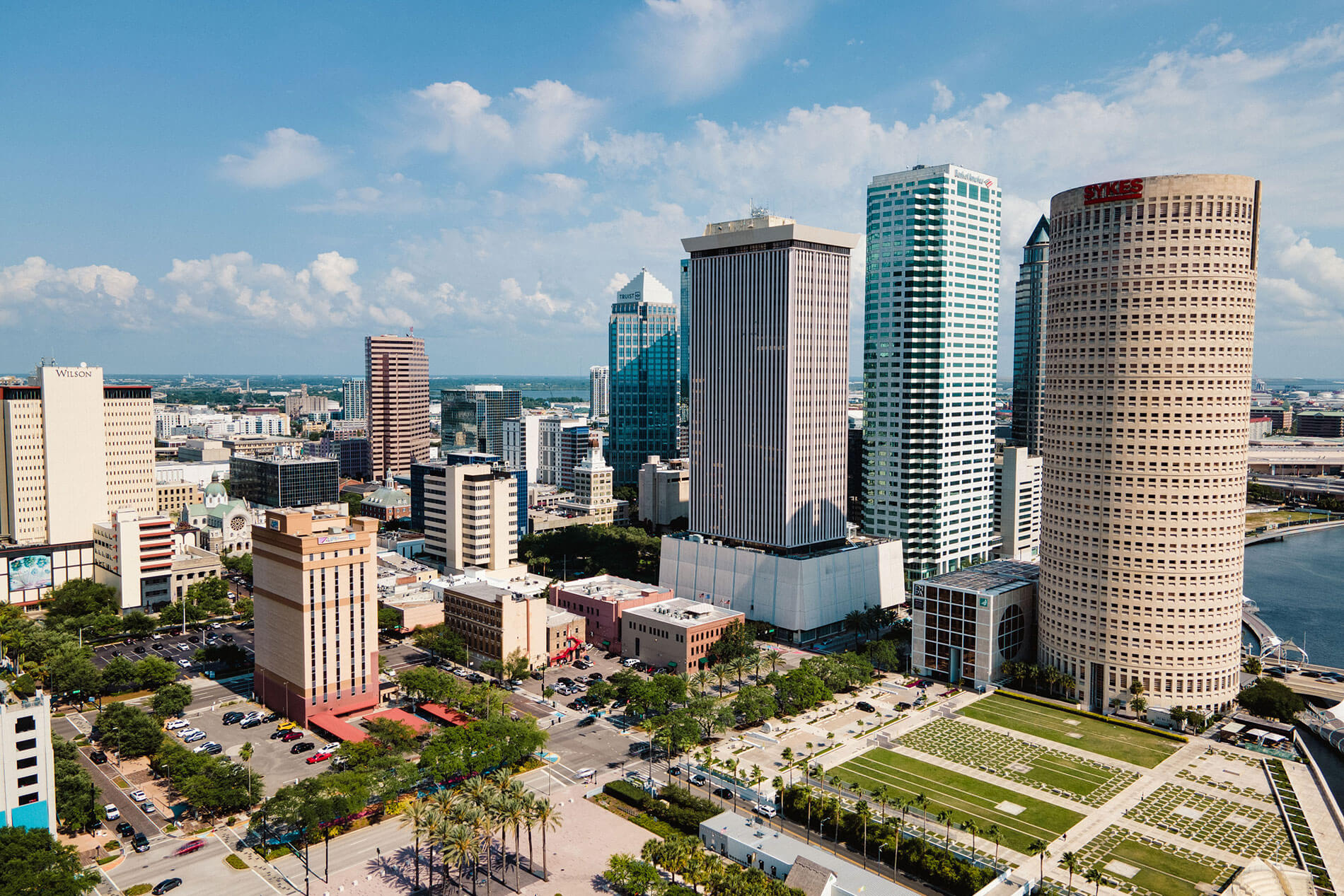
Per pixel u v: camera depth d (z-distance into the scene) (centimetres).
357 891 17950
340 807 19625
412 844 19925
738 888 16838
